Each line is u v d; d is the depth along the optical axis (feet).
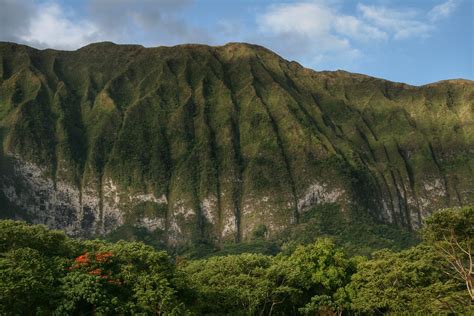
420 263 247.50
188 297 215.72
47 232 210.59
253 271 261.24
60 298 173.88
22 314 169.58
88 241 236.84
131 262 208.23
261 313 257.55
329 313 247.70
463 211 223.10
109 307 179.01
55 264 192.54
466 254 233.55
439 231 229.04
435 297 234.99
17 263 179.01
